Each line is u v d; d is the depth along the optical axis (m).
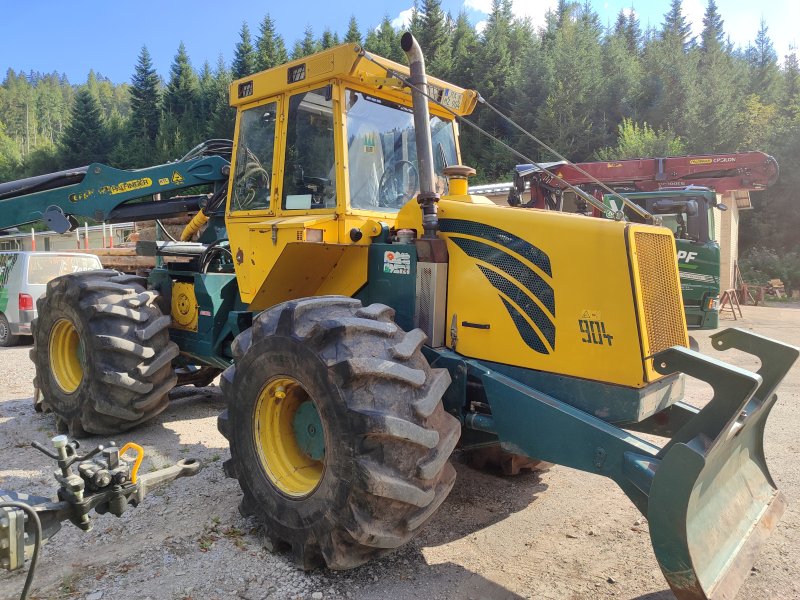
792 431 5.36
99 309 4.73
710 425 2.50
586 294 2.99
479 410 3.36
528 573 3.03
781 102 43.31
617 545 3.33
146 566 3.03
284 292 4.09
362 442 2.67
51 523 2.32
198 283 4.93
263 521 3.15
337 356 2.76
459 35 51.34
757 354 3.01
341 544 2.78
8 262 10.40
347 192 3.67
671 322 3.11
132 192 5.80
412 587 2.88
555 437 2.94
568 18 60.66
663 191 10.79
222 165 5.41
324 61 3.64
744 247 29.98
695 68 40.50
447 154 4.45
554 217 3.14
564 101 35.88
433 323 3.40
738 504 2.92
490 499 3.93
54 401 5.18
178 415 5.81
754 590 2.92
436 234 3.46
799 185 28.47
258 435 3.22
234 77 61.66
